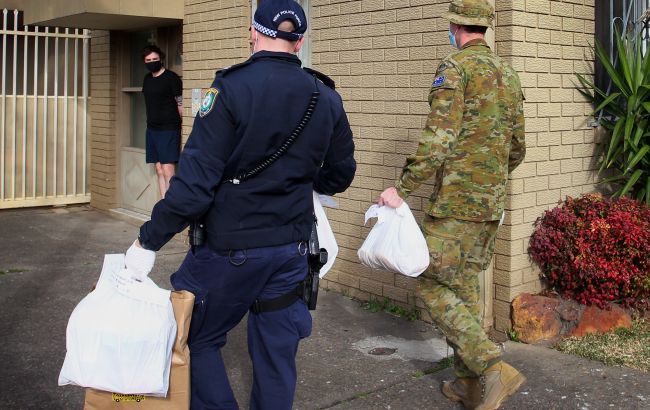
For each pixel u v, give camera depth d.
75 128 9.43
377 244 3.43
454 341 3.43
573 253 4.52
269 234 2.65
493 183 3.43
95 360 2.49
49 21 7.82
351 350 4.49
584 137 4.96
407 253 3.33
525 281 4.66
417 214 4.98
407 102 5.04
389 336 4.74
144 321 2.51
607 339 4.48
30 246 7.23
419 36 4.92
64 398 3.75
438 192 3.47
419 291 3.54
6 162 9.01
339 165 2.96
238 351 4.44
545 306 4.53
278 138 2.59
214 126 2.53
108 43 8.76
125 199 8.94
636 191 5.07
